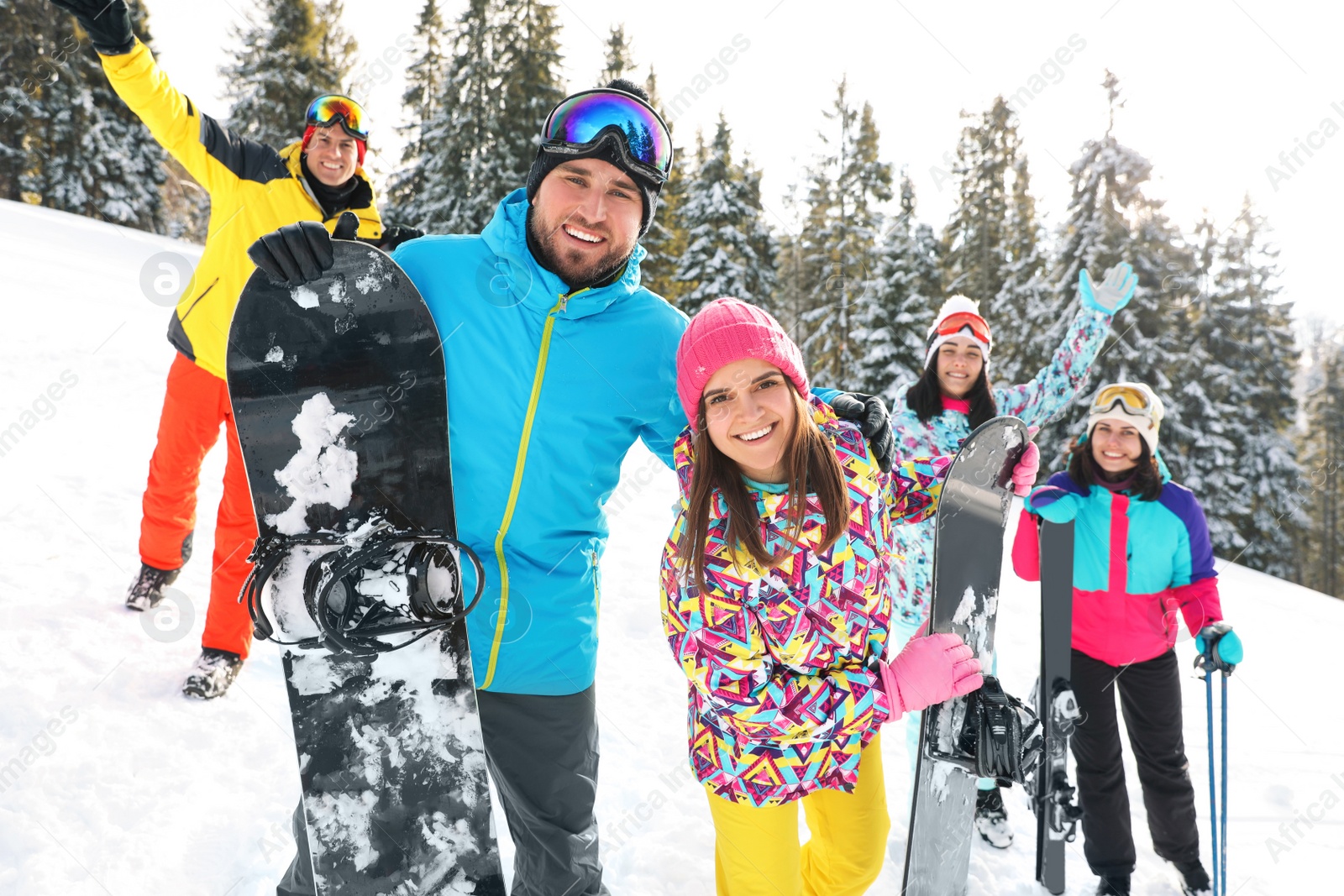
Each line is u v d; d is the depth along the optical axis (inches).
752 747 63.0
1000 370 810.8
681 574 61.7
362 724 64.1
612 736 121.2
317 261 64.1
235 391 64.8
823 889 71.5
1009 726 70.7
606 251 63.7
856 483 63.7
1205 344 783.7
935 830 74.9
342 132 110.0
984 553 80.6
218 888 78.5
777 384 59.5
